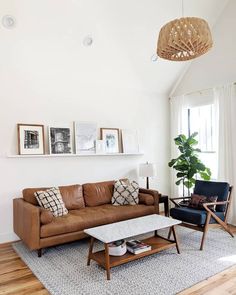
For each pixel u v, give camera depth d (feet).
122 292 7.75
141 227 9.73
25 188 12.66
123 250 9.27
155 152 17.99
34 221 9.96
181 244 11.47
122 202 13.80
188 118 17.72
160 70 16.53
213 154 16.07
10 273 9.07
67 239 10.69
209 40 7.75
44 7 11.13
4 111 12.32
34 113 13.16
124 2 12.10
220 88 14.93
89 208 13.15
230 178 14.39
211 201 11.96
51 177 13.64
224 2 14.51
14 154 12.52
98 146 15.14
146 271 9.02
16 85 12.60
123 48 14.23
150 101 17.80
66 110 14.19
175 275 8.70
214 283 8.17
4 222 12.30
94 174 15.20
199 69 16.46
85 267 9.43
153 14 13.11
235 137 14.12
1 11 10.65
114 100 16.11
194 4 13.61
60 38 12.39
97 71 14.74
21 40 11.76
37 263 9.80
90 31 12.78
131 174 16.84
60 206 11.76
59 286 8.15
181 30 7.46
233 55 14.57
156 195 13.84
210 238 12.21
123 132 16.40
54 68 13.38
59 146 13.73
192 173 15.11
